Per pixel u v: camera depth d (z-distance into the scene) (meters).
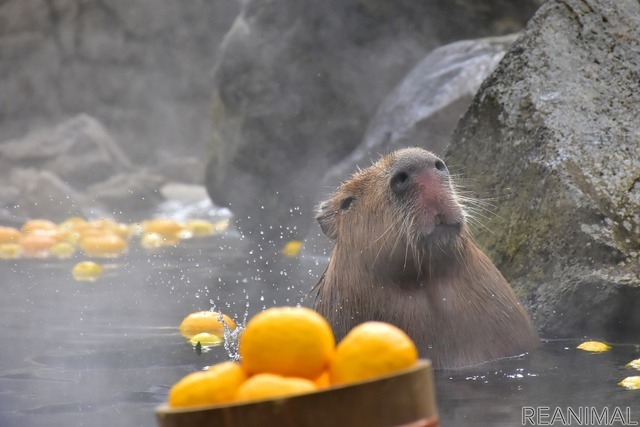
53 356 8.43
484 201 10.10
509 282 9.55
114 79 33.72
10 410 6.45
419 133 14.96
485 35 17.73
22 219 23.61
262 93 18.33
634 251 8.80
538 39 10.37
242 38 18.59
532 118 9.93
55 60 33.03
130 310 10.83
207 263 14.70
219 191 19.48
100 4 33.28
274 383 3.78
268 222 18.50
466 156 10.49
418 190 7.49
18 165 29.33
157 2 33.62
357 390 3.67
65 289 12.52
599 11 10.39
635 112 9.66
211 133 20.14
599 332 8.78
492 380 6.86
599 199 9.10
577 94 9.94
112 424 5.93
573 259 9.06
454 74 15.15
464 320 7.62
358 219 8.02
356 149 16.59
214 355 8.30
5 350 8.76
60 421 6.06
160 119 34.00
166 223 19.98
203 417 3.67
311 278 12.63
